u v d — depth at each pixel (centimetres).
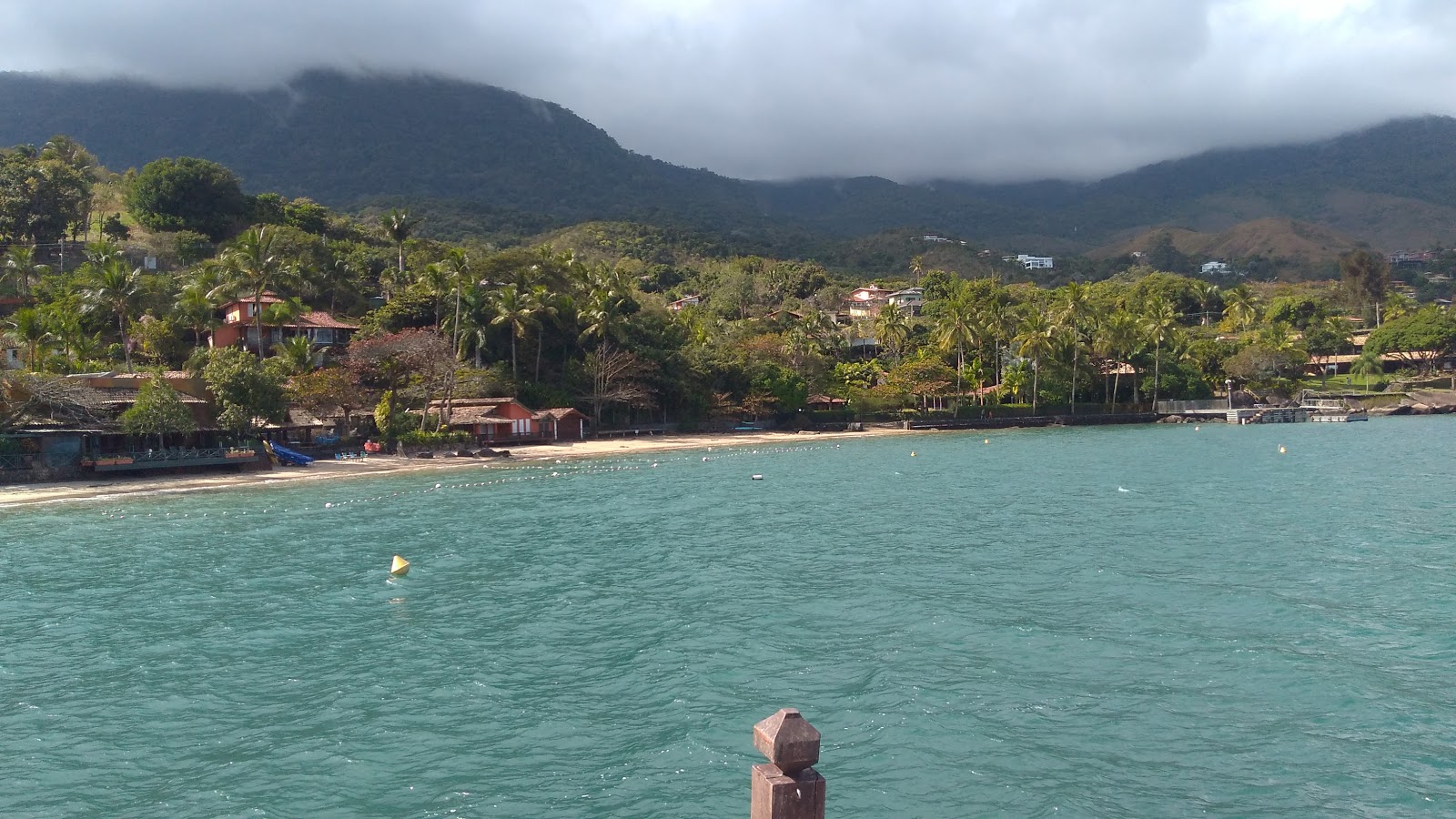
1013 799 1659
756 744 874
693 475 7344
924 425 13062
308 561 3881
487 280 12794
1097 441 10656
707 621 2830
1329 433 11512
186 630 2841
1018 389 14425
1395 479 6272
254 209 15762
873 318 18062
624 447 10188
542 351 12056
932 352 15038
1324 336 18175
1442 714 2000
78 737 2002
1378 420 14500
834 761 1827
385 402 9025
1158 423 14425
